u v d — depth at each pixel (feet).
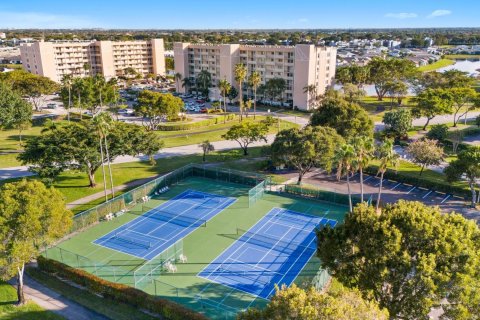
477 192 215.72
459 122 399.85
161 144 244.63
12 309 124.06
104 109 474.90
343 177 250.37
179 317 117.80
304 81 472.03
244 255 162.09
